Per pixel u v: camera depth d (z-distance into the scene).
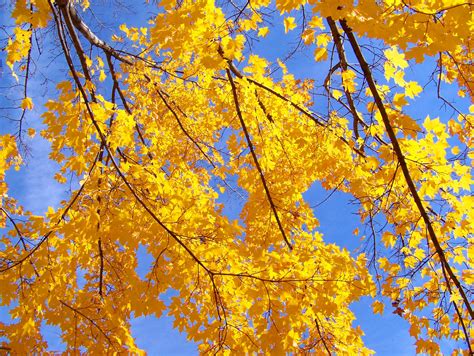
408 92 2.94
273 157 4.33
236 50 2.82
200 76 4.18
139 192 3.36
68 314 3.56
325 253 3.52
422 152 3.07
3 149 3.37
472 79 3.46
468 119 3.59
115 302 3.88
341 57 3.31
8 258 3.27
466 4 2.20
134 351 3.64
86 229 3.25
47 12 2.73
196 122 5.06
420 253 3.76
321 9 2.31
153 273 3.36
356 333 3.70
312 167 4.23
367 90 3.28
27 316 3.41
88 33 4.15
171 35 2.79
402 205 3.64
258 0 2.76
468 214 3.41
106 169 3.31
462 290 3.01
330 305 3.39
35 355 3.49
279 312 3.33
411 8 2.30
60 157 3.14
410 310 3.82
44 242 3.27
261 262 3.44
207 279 3.53
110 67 4.61
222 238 3.37
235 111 4.15
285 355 3.26
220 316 3.44
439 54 3.04
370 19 2.31
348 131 3.84
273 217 4.19
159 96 4.98
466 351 3.55
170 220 3.34
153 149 4.68
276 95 4.00
